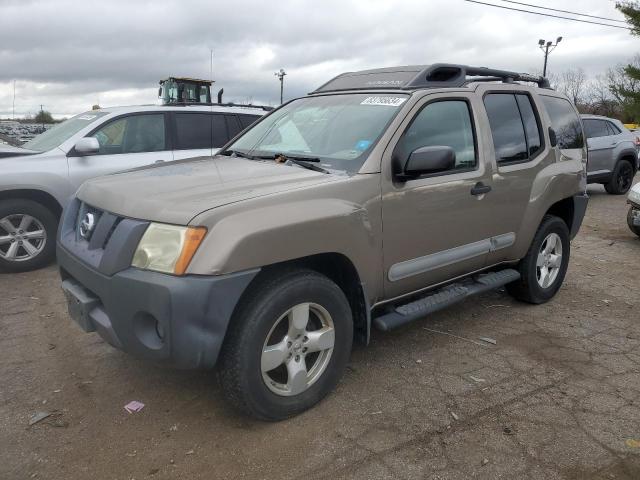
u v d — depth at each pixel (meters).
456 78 4.34
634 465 2.85
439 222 3.86
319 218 3.07
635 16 27.52
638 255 7.45
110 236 3.07
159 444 2.96
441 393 3.54
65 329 4.49
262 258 2.84
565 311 5.11
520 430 3.14
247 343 2.90
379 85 4.27
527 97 4.90
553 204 5.09
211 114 7.56
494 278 4.55
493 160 4.30
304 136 4.03
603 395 3.55
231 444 2.96
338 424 3.16
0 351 4.08
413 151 3.50
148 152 6.98
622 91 34.69
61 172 6.29
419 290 3.96
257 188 3.13
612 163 12.80
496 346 4.29
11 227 6.06
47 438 3.00
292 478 2.71
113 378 3.67
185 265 2.71
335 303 3.26
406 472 2.76
